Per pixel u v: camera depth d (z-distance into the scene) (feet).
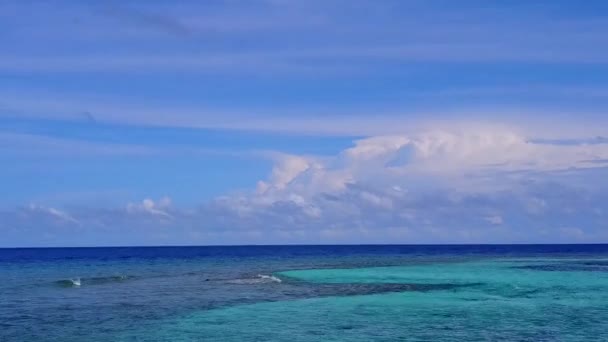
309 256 469.57
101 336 106.01
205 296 157.17
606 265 284.41
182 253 606.14
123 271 263.49
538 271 239.71
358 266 286.87
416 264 301.84
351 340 101.81
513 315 124.88
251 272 246.88
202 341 101.45
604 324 115.44
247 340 102.32
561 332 107.96
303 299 149.07
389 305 138.51
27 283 197.16
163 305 140.87
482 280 198.39
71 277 224.12
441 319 120.37
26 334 107.96
